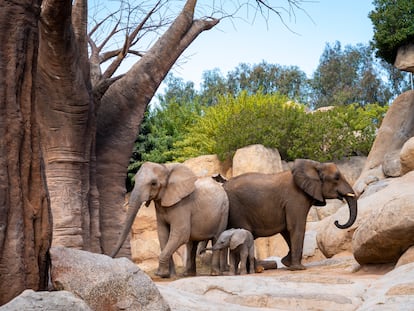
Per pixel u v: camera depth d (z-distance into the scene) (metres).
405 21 20.39
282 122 24.41
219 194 13.66
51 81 10.91
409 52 20.38
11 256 5.05
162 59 13.80
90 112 11.95
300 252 13.83
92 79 13.20
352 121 25.48
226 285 8.57
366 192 18.61
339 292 8.27
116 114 13.27
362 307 6.95
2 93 5.19
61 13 9.62
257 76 52.28
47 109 11.31
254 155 22.91
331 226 15.11
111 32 13.80
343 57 57.22
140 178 12.73
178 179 12.93
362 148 25.67
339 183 13.74
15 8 5.32
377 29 21.00
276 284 8.68
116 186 13.20
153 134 27.44
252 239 13.02
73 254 5.37
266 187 14.23
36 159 5.42
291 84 53.34
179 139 28.22
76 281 5.10
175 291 7.11
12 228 5.10
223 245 12.53
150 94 13.70
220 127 24.94
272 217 14.12
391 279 8.18
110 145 13.16
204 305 6.70
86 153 12.02
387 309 6.43
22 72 5.37
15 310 4.13
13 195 5.14
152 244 22.59
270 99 26.80
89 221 12.08
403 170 16.52
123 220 13.14
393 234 10.35
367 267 11.49
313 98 54.59
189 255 13.67
